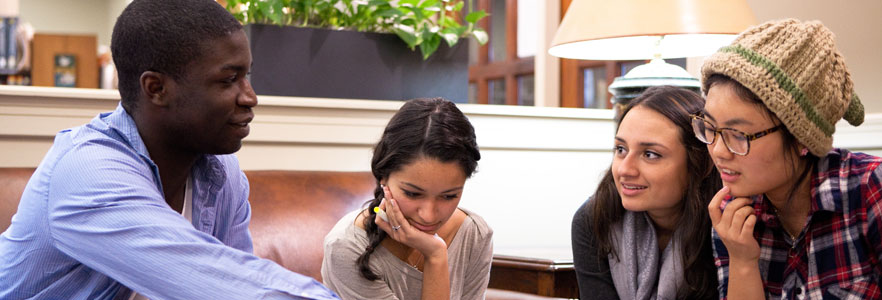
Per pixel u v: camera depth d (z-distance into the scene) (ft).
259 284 2.95
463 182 3.86
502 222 7.27
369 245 4.14
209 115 3.32
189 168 3.65
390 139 3.87
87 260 3.11
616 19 5.91
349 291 4.24
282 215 5.28
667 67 6.09
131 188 3.14
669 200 4.09
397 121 3.90
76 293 3.41
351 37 6.64
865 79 7.09
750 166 3.43
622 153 4.17
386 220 4.01
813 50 3.33
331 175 5.65
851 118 3.64
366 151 6.69
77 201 3.12
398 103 6.74
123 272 3.05
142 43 3.26
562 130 7.46
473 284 4.58
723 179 3.59
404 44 6.84
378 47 6.75
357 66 6.68
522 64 11.39
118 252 3.03
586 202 4.61
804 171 3.66
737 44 3.44
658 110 4.03
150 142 3.44
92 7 15.55
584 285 4.53
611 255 4.41
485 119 7.09
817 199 3.61
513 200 7.32
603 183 4.45
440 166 3.74
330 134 6.50
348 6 6.84
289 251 5.19
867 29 7.06
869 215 3.54
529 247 7.40
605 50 6.73
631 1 5.92
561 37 6.28
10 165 5.62
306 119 6.40
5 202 4.55
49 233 3.23
